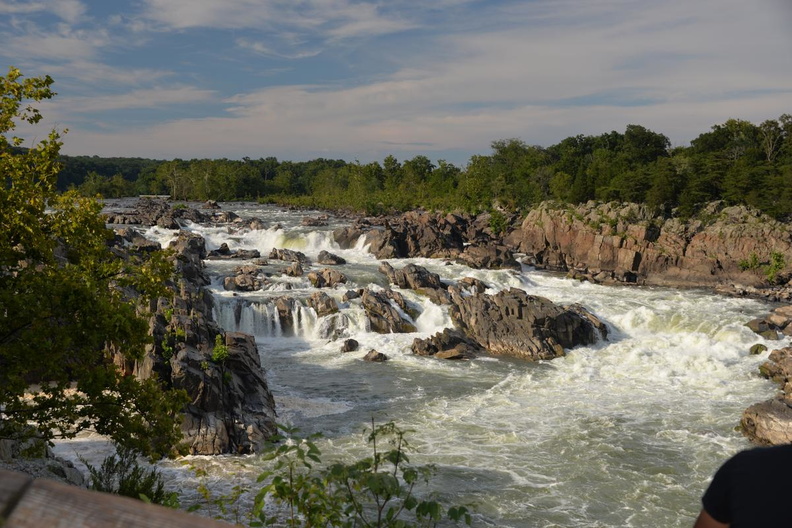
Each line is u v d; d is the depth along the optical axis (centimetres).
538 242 10225
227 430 3192
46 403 1847
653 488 2916
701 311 6381
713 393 4309
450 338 5344
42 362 1769
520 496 2811
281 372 4694
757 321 5828
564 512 2686
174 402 2025
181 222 9981
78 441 3092
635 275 9162
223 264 7488
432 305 6100
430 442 3406
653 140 18088
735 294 7906
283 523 2355
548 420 3756
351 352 5234
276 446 3216
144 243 6688
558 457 3228
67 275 1922
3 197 1839
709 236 9169
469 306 5769
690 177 11088
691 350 5412
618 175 12631
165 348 3525
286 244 9231
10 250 1852
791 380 4147
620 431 3581
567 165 16225
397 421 3712
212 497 2605
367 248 9100
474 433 3547
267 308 5656
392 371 4744
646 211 10094
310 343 5500
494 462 3158
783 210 10206
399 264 8306
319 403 4016
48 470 2194
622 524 2611
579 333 5538
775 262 8556
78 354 1917
